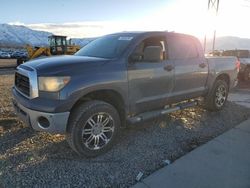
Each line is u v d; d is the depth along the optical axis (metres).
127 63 4.52
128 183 3.53
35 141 4.64
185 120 6.16
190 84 5.80
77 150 4.04
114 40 5.07
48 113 3.76
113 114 4.34
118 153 4.35
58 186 3.41
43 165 3.88
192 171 3.83
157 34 5.18
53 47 26.47
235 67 7.23
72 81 3.88
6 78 13.69
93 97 4.37
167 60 5.25
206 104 6.72
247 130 5.59
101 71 4.18
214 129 5.68
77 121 3.96
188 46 5.84
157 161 4.14
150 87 4.90
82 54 5.07
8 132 4.98
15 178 3.53
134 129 5.43
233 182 3.58
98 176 3.67
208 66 6.25
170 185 3.48
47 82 3.81
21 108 4.13
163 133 5.29
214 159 4.21
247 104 8.09
